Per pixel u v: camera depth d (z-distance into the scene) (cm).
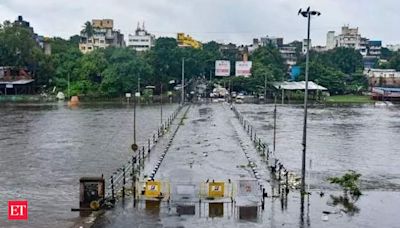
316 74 18950
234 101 15288
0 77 16050
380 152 6412
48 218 3322
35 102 14188
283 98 14825
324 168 5228
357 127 9262
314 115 11594
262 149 6128
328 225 3117
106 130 8138
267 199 3688
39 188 4225
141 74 16312
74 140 7038
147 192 3656
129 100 14612
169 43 17812
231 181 4178
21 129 8194
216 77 19100
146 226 3050
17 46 16450
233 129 8406
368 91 19888
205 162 5272
